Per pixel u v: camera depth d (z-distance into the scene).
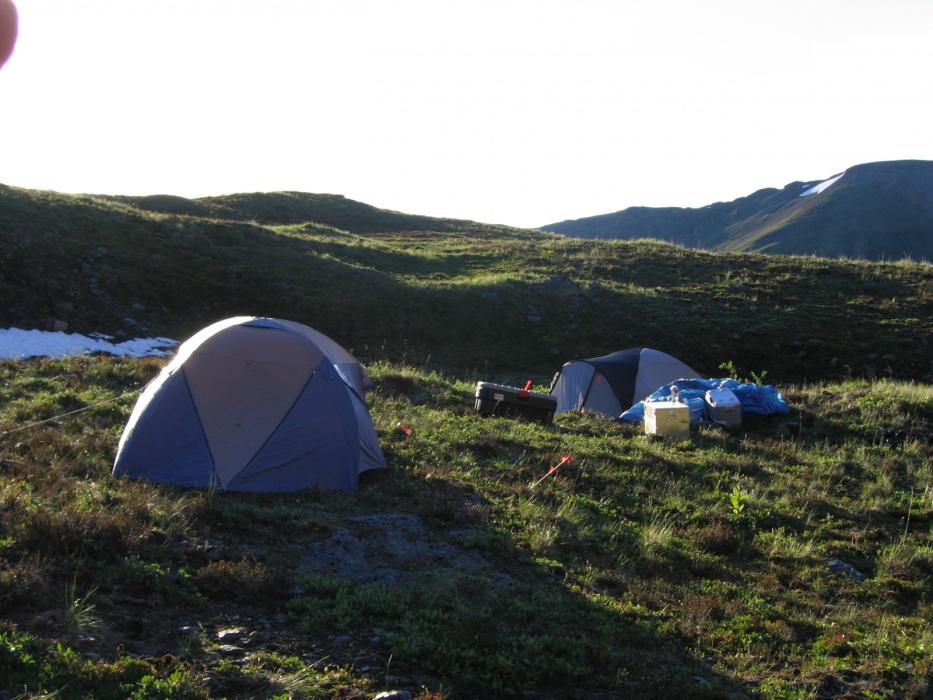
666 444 13.97
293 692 4.89
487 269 37.62
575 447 12.83
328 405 9.86
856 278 35.38
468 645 5.82
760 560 8.99
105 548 6.77
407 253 39.47
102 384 14.90
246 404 9.67
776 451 13.91
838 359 27.08
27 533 6.65
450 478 10.36
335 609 6.18
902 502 11.55
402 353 27.36
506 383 24.55
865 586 8.49
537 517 9.16
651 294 32.28
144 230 33.00
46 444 10.27
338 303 29.69
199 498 8.48
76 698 4.54
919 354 27.31
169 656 5.12
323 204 63.03
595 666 5.88
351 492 9.52
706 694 5.62
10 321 25.00
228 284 30.27
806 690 5.91
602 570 8.05
